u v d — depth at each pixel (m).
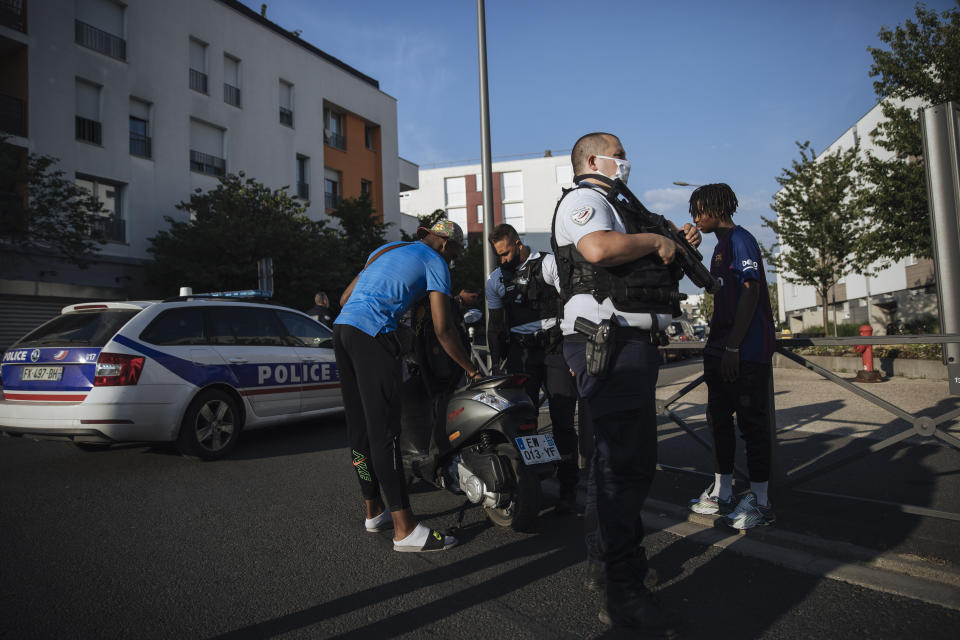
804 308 37.91
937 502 3.60
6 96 16.36
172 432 5.30
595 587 2.56
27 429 5.11
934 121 3.40
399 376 3.23
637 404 2.35
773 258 20.14
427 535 3.21
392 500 3.18
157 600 2.64
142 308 5.49
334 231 21.61
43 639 2.29
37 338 5.43
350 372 3.37
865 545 2.96
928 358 10.98
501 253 4.19
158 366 5.27
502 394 3.58
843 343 3.39
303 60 26.23
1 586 2.78
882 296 25.44
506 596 2.65
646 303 2.35
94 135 18.59
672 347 4.15
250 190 19.83
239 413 5.91
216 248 18.16
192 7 21.50
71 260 16.27
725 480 3.65
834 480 4.20
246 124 23.44
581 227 2.28
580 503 4.13
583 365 2.43
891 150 13.27
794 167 18.75
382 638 2.30
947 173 3.36
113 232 18.97
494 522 3.70
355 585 2.79
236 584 2.81
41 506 4.07
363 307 3.19
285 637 2.31
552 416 3.93
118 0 19.22
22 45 16.78
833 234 17.89
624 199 2.52
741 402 3.35
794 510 3.58
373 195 30.77
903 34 12.65
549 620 2.42
